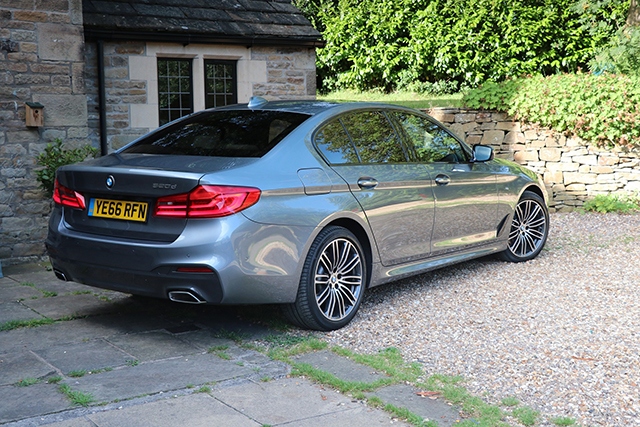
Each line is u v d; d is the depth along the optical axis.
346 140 5.05
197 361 4.13
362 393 3.68
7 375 3.88
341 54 17.70
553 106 10.45
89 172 4.48
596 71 12.25
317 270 4.66
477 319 5.05
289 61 9.87
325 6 19.02
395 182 5.18
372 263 5.08
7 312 5.15
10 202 7.04
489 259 7.08
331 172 4.74
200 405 3.50
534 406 3.59
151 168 4.32
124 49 8.55
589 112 10.36
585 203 10.52
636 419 3.45
